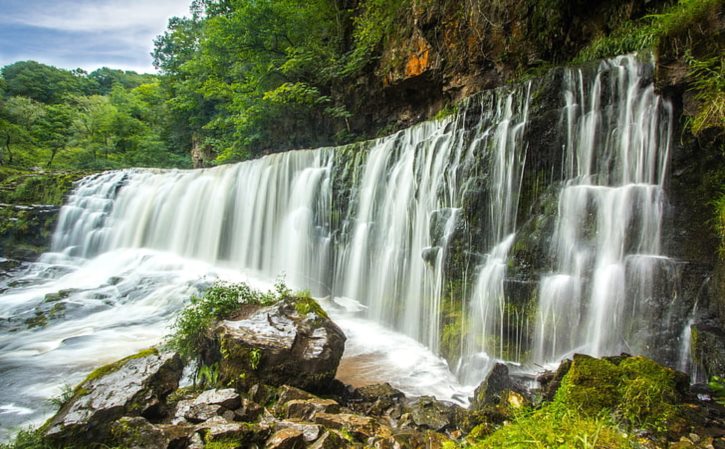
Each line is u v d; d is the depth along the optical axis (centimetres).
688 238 512
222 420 408
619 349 529
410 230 910
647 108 567
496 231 706
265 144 2127
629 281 533
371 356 728
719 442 327
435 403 502
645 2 814
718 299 466
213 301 617
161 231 1642
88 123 3372
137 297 1071
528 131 678
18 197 1825
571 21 956
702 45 473
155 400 436
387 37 1438
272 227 1334
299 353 523
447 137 839
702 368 450
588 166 626
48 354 731
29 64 5231
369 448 384
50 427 393
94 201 1769
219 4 2252
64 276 1371
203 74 2370
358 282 1040
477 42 1149
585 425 312
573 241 601
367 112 1656
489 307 666
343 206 1138
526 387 504
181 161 3022
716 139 473
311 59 1677
